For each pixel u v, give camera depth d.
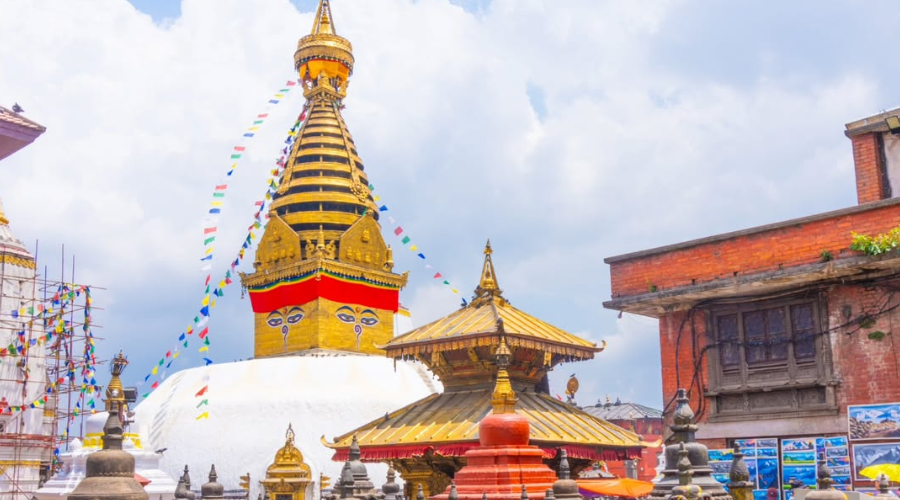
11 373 43.72
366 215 56.31
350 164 58.59
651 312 28.75
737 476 16.92
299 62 61.31
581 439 22.97
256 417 46.91
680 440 16.20
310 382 48.69
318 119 59.78
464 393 25.09
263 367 50.06
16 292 44.72
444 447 22.34
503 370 20.30
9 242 45.16
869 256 23.09
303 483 43.66
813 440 24.80
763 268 25.44
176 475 46.16
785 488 25.08
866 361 24.14
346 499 19.94
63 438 46.44
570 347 25.23
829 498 14.88
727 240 26.36
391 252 57.03
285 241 55.09
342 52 61.22
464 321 25.23
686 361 27.73
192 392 50.16
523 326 24.75
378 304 55.25
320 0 63.50
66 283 47.75
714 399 26.97
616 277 28.66
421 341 24.75
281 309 54.38
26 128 21.53
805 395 25.31
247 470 45.12
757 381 26.22
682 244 27.19
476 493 18.64
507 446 19.30
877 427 23.58
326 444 25.03
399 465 24.59
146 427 34.75
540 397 25.44
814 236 24.62
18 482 42.75
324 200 56.06
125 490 12.84
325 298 52.72
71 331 47.78
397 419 24.80
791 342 25.66
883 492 17.34
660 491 15.39
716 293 26.48
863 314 24.33
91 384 45.84
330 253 54.53
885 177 28.59
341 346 52.81
